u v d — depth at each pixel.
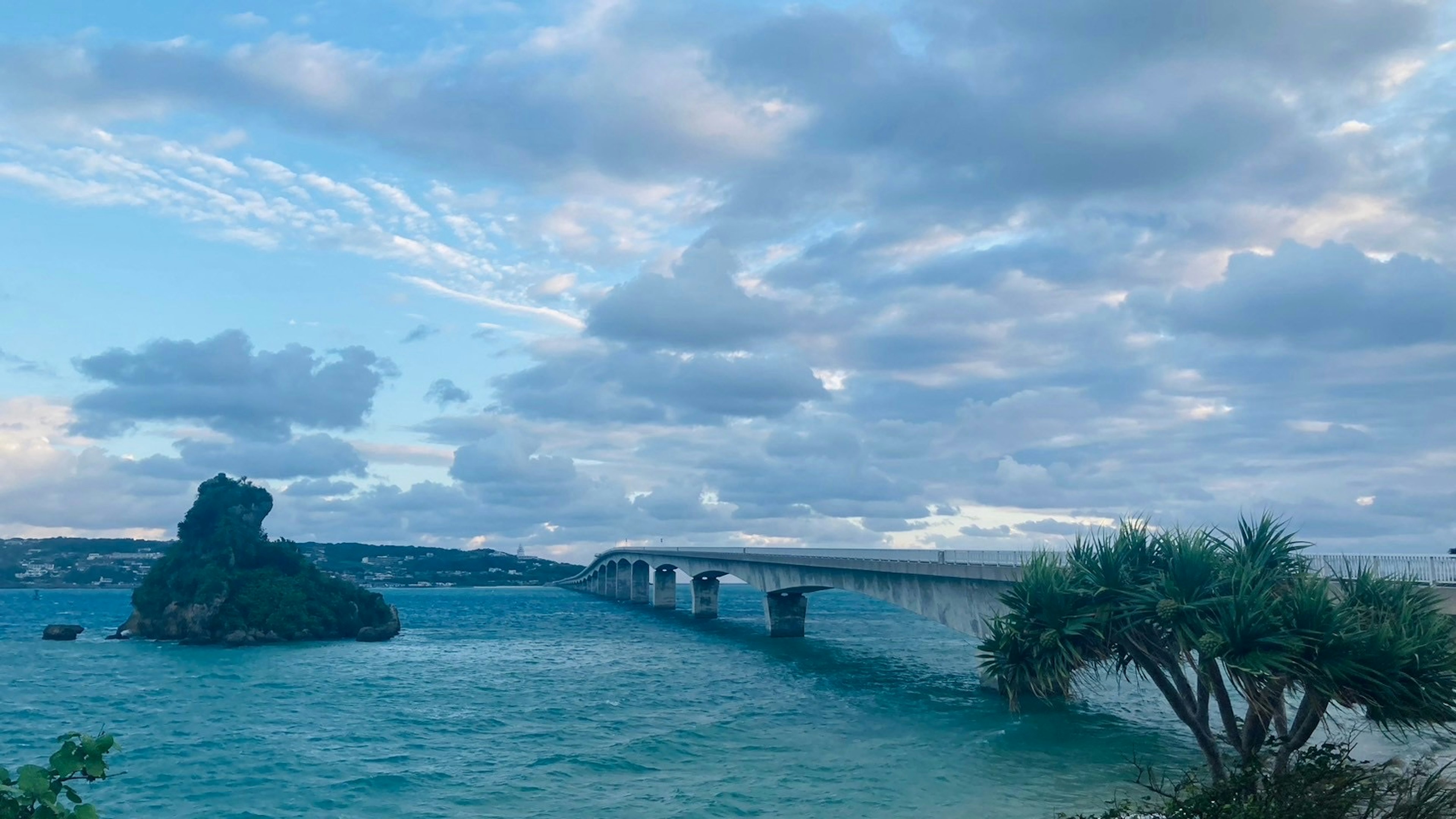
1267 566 23.31
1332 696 20.16
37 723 60.19
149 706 67.44
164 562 138.38
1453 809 18.55
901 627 162.25
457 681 79.88
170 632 129.88
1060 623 23.36
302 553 143.75
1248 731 22.31
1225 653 20.78
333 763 44.31
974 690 65.31
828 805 33.19
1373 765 22.92
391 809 35.25
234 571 132.38
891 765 39.47
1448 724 31.69
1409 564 29.67
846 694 64.75
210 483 141.25
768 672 82.62
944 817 31.17
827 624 171.00
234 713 63.19
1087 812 31.17
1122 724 48.34
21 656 108.69
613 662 95.12
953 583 65.69
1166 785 34.41
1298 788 18.83
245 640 123.00
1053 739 44.38
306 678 84.44
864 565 84.75
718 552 155.75
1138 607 22.55
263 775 41.81
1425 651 20.36
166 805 36.78
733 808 33.16
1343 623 20.52
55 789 8.92
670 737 47.72
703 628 157.38
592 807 34.38
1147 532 24.25
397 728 55.00
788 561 114.50
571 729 52.41
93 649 118.19
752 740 46.53
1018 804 32.59
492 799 36.09
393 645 123.25
